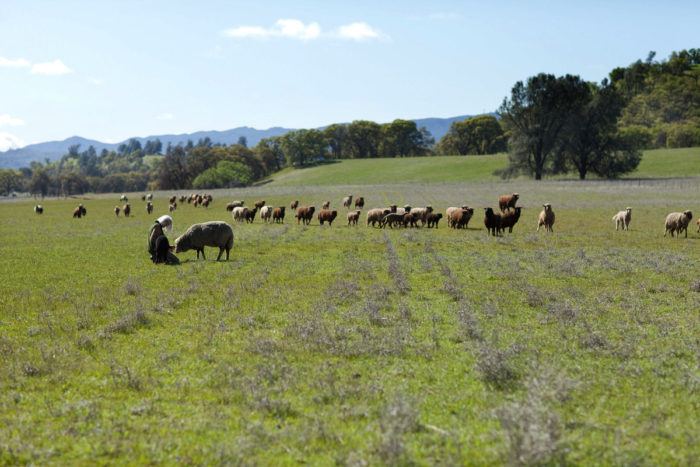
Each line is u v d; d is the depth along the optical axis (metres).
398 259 20.17
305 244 26.17
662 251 21.84
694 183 79.06
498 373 7.65
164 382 7.82
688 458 5.37
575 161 100.00
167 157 166.00
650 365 8.23
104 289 14.97
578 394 7.07
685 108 184.38
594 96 99.62
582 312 11.64
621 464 5.25
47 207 75.00
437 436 5.91
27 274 17.78
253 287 14.93
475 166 141.75
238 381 7.71
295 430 6.05
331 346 9.30
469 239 27.06
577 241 25.73
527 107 101.12
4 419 6.50
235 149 182.50
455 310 12.04
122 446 5.70
